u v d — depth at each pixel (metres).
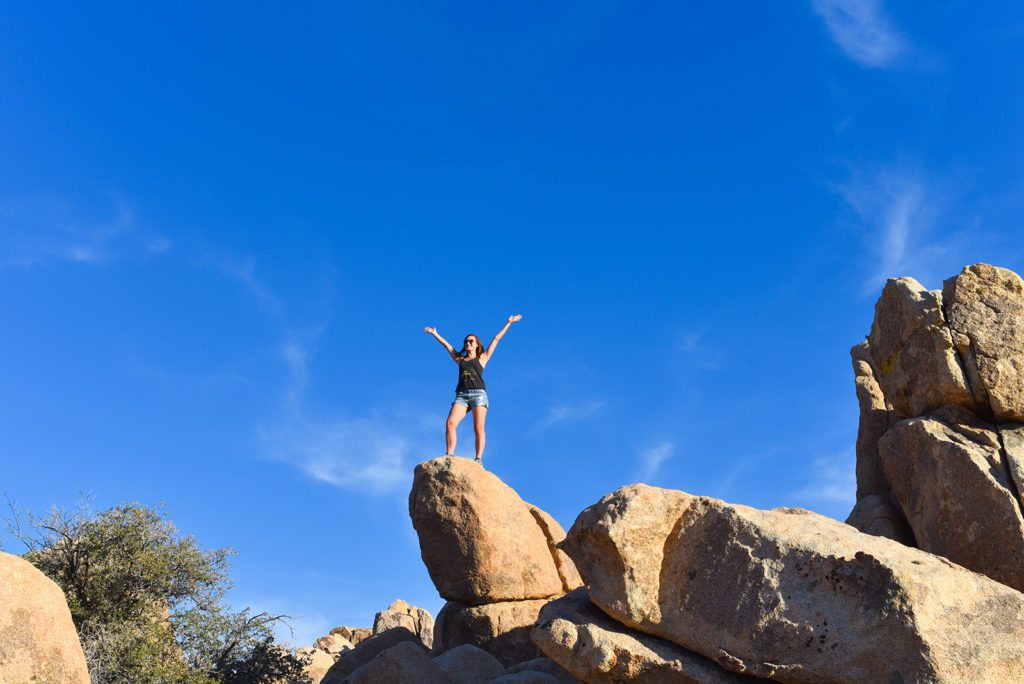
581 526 10.51
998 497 11.23
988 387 12.20
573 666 10.20
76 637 10.70
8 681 9.77
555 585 16.59
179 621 18.38
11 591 10.16
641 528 10.21
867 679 9.15
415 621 29.83
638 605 10.07
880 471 14.05
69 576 18.20
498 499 16.30
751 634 9.58
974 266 12.94
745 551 9.93
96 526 18.55
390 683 13.24
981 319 12.59
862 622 9.28
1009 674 8.96
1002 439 11.95
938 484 11.98
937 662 8.95
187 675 17.41
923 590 9.23
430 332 17.98
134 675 16.80
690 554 10.19
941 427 12.38
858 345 15.92
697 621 9.90
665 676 9.90
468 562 16.02
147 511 19.22
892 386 13.41
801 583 9.62
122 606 18.09
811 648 9.35
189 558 18.91
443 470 16.08
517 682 12.77
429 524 16.19
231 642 18.61
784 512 10.73
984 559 11.27
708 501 10.38
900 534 12.79
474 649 14.52
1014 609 9.17
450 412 17.16
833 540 9.89
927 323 12.82
